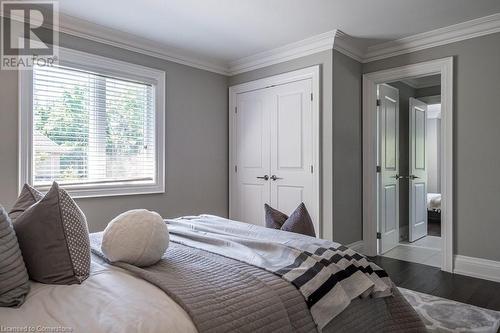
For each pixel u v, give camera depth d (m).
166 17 2.85
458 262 3.04
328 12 2.77
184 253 1.55
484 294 2.54
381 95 3.86
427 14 2.80
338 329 1.32
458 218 3.05
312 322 1.23
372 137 3.67
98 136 3.12
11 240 1.12
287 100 3.63
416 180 4.62
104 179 3.16
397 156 4.30
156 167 3.51
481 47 2.92
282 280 1.27
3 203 2.55
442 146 3.14
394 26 3.04
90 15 2.80
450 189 3.08
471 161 2.98
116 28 3.07
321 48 3.34
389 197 4.05
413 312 1.64
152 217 1.42
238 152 4.16
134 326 0.89
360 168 3.71
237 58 3.96
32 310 0.97
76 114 2.97
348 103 3.51
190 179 3.85
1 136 2.54
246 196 4.07
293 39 3.38
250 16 2.85
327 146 3.30
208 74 4.06
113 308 0.97
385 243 3.92
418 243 4.40
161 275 1.22
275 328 1.09
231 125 4.24
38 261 1.19
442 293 2.56
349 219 3.52
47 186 2.79
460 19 2.90
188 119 3.84
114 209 3.17
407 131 4.82
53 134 2.84
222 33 3.21
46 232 1.21
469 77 2.99
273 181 3.77
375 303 1.54
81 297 1.04
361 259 1.59
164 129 3.58
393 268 3.24
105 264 1.39
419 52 3.32
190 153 3.85
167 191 3.61
